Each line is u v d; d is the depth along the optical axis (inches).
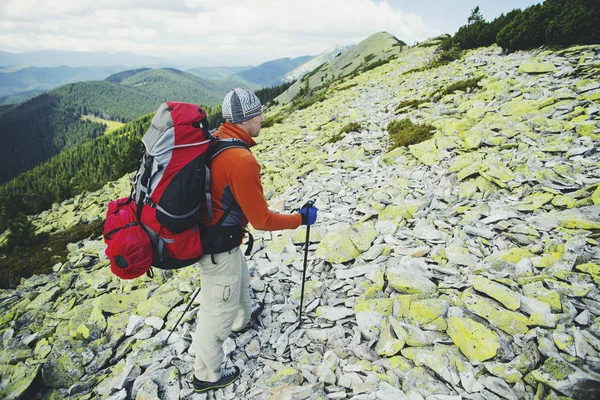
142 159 97.2
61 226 788.6
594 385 94.3
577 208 181.2
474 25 972.6
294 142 561.3
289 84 4955.7
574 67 409.4
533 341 115.0
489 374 110.9
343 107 738.2
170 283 212.8
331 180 335.3
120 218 97.2
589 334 109.5
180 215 91.4
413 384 114.0
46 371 158.2
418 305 138.5
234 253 112.0
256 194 96.5
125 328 183.5
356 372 123.0
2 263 457.7
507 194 222.1
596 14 524.7
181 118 89.7
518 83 424.2
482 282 142.6
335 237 208.1
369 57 3112.7
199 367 122.4
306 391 115.5
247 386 129.3
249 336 152.6
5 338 207.9
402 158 339.3
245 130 103.7
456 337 124.4
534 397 101.0
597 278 131.0
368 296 160.1
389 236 203.2
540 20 632.4
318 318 155.9
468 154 287.1
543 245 161.8
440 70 765.3
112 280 252.7
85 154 7628.0
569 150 241.6
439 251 177.8
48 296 255.4
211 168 95.2
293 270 197.9
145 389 133.1
